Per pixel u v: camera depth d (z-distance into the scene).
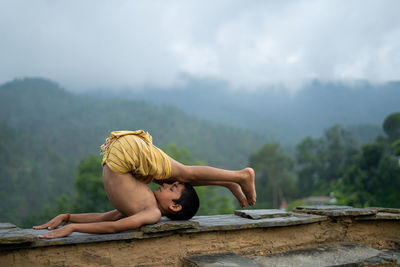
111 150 2.54
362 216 3.20
